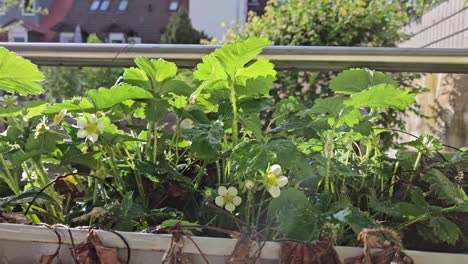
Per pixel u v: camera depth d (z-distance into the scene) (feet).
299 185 2.73
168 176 2.66
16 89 2.88
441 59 4.37
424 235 2.56
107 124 2.70
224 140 2.75
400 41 8.79
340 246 2.05
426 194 2.83
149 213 2.37
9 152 2.67
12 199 2.49
